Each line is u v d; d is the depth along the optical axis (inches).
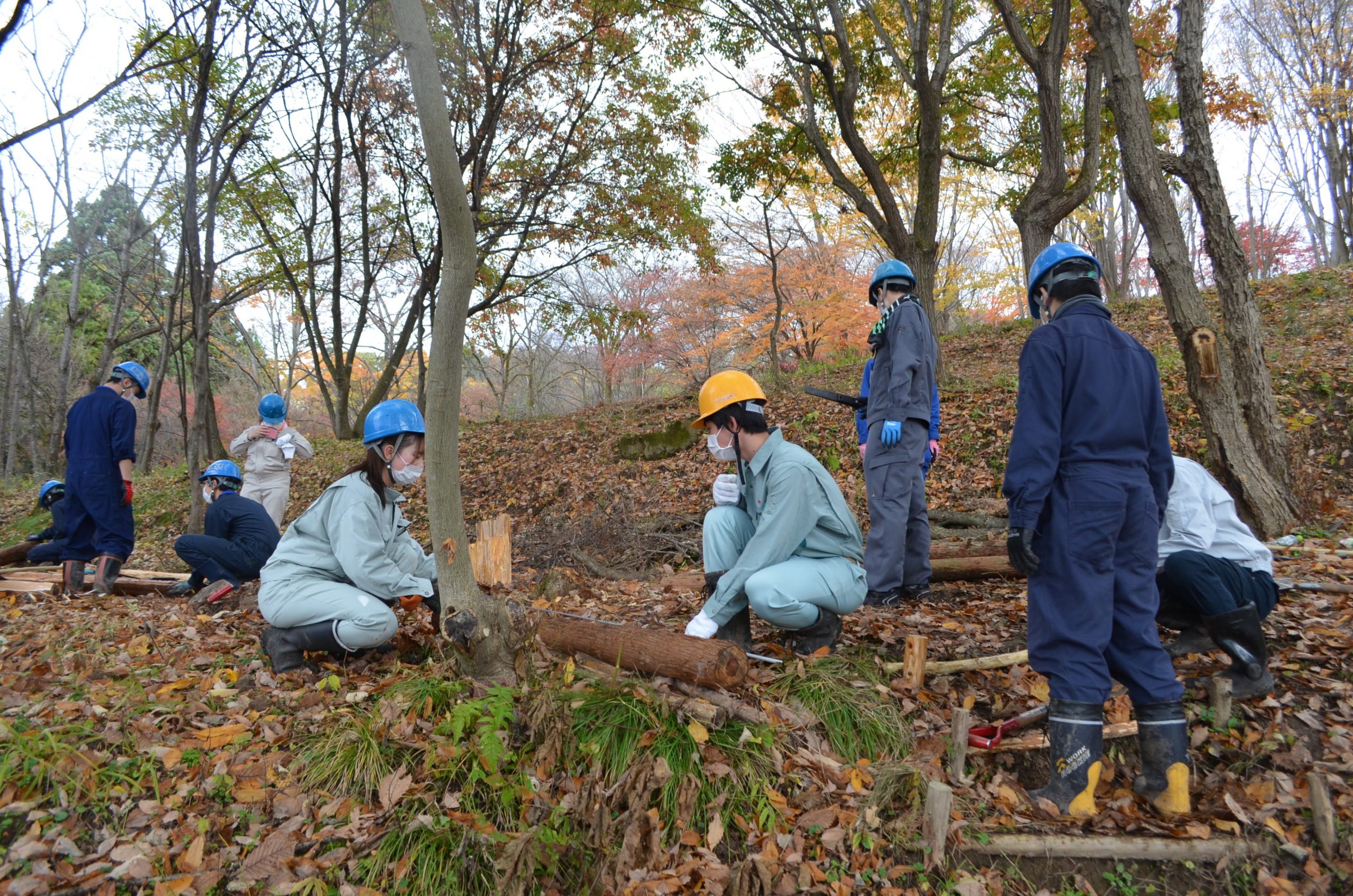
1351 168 826.2
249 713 114.3
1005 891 94.4
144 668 132.5
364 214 526.0
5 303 836.6
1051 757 103.7
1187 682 124.0
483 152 486.6
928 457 172.4
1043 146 373.1
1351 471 255.6
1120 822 101.7
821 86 454.6
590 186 532.1
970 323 946.1
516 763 103.7
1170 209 203.0
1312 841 97.7
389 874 89.6
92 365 862.5
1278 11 812.6
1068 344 102.0
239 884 84.9
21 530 423.8
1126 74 202.4
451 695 114.3
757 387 131.9
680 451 376.8
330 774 100.7
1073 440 101.5
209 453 537.3
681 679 115.2
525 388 1291.8
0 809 89.3
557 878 91.9
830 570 129.6
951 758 110.5
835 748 114.3
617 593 193.5
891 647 144.4
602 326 599.2
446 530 116.6
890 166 503.8
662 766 100.3
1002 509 245.4
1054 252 113.3
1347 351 327.9
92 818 91.4
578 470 378.6
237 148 373.4
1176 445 269.7
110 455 212.1
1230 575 117.7
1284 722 115.0
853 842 97.8
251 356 1195.3
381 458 135.5
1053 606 102.2
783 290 732.7
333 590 130.1
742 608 130.6
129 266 661.3
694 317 797.2
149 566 337.4
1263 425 203.2
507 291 599.8
